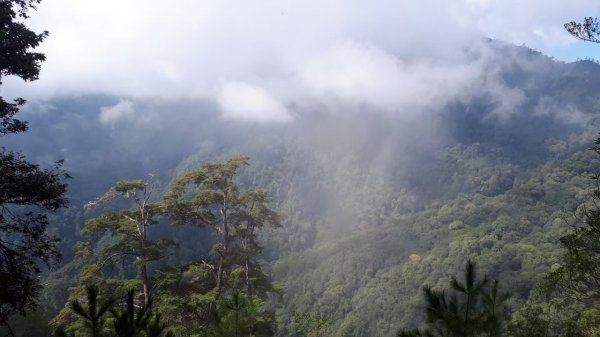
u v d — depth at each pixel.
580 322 10.16
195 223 22.31
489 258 84.38
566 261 10.55
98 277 18.92
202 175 21.70
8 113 10.42
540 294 11.07
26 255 9.95
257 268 23.20
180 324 17.91
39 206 10.27
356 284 106.44
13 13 10.67
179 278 19.64
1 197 9.48
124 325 5.38
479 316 5.64
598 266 9.69
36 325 31.31
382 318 85.56
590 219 10.25
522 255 80.31
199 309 19.47
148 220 20.08
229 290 22.58
